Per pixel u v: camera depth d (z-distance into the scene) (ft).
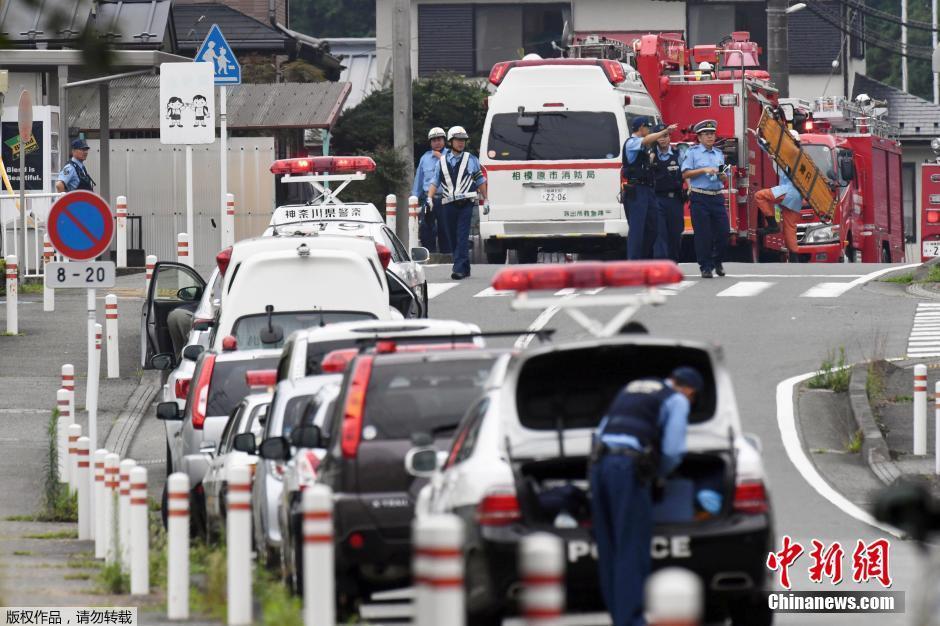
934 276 313.94
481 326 270.26
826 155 431.02
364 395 118.93
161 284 261.65
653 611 50.42
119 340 297.12
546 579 56.34
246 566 104.12
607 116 348.38
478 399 107.04
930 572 65.77
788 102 437.58
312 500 83.71
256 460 145.69
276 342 206.08
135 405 246.06
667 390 95.35
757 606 100.27
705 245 314.76
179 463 187.21
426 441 114.93
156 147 474.08
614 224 347.77
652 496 97.25
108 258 393.50
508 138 350.84
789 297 293.84
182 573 110.83
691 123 382.63
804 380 229.04
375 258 214.28
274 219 269.23
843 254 431.02
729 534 96.12
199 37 571.69
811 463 187.32
